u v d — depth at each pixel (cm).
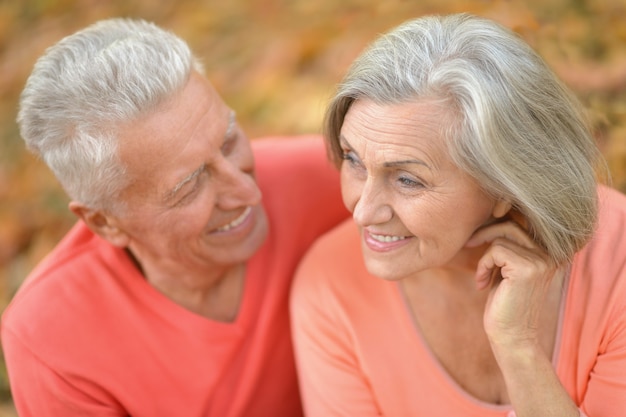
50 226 352
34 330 207
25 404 208
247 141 201
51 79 182
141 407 213
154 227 191
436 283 194
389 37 159
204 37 403
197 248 198
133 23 194
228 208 193
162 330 213
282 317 223
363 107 157
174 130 178
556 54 280
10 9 473
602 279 183
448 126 152
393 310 196
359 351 197
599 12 294
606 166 186
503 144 154
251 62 372
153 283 214
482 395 194
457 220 164
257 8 408
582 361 185
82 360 207
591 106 262
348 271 203
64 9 459
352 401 199
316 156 233
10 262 347
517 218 181
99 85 176
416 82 150
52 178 370
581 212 169
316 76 347
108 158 179
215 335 213
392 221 167
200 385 216
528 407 179
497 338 178
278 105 342
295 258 224
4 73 434
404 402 196
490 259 177
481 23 158
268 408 228
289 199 226
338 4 376
